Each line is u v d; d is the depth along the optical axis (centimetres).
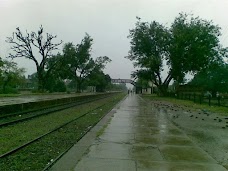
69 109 3028
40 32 7500
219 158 926
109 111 2691
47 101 3303
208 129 1588
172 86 9944
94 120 1977
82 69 11106
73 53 10500
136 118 2070
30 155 950
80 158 889
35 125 1711
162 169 783
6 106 2247
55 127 1636
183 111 2761
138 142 1161
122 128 1553
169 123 1812
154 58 6950
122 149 1025
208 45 6769
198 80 7994
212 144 1162
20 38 7400
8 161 866
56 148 1067
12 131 1456
